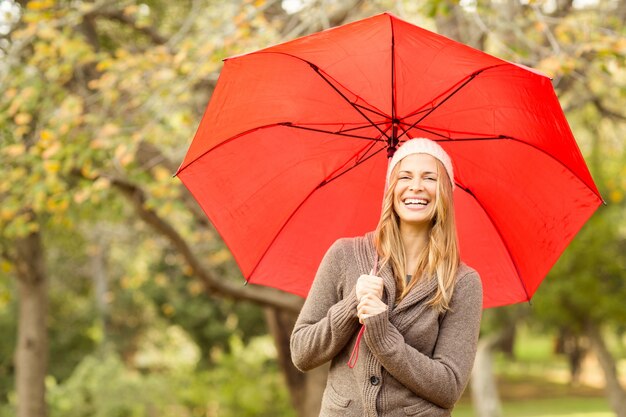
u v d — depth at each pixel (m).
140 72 8.91
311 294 3.37
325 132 3.89
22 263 13.64
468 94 3.56
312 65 3.51
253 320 26.28
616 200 14.34
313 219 4.07
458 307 3.21
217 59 8.09
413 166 3.31
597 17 9.69
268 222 4.01
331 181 4.05
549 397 38.19
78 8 10.17
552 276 19.53
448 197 3.29
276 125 3.83
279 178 3.98
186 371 26.19
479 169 3.89
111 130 8.66
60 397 22.30
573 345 42.16
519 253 3.96
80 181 10.10
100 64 8.82
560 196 3.74
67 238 17.42
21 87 9.52
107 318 28.70
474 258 4.05
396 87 3.60
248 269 4.02
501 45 7.52
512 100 3.46
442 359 3.11
